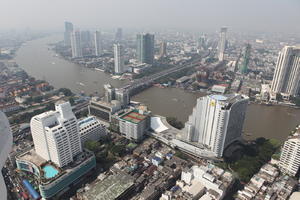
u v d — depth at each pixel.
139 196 199.00
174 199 192.25
